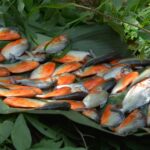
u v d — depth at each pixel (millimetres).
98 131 1515
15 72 1743
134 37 1972
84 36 1920
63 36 1898
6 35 1890
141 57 1780
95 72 1769
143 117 1537
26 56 1832
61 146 1493
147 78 1668
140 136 1473
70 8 1980
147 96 1600
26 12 1967
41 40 1905
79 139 1513
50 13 1965
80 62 1826
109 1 1942
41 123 1503
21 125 1451
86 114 1535
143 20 2043
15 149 1451
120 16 1920
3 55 1824
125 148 1530
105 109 1588
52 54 1840
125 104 1592
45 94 1611
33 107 1526
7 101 1544
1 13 1923
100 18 1959
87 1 2129
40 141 1479
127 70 1758
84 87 1674
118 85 1681
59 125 1522
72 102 1581
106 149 1516
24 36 1916
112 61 1840
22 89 1606
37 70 1762
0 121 1481
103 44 1909
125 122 1522
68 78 1717
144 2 2139
